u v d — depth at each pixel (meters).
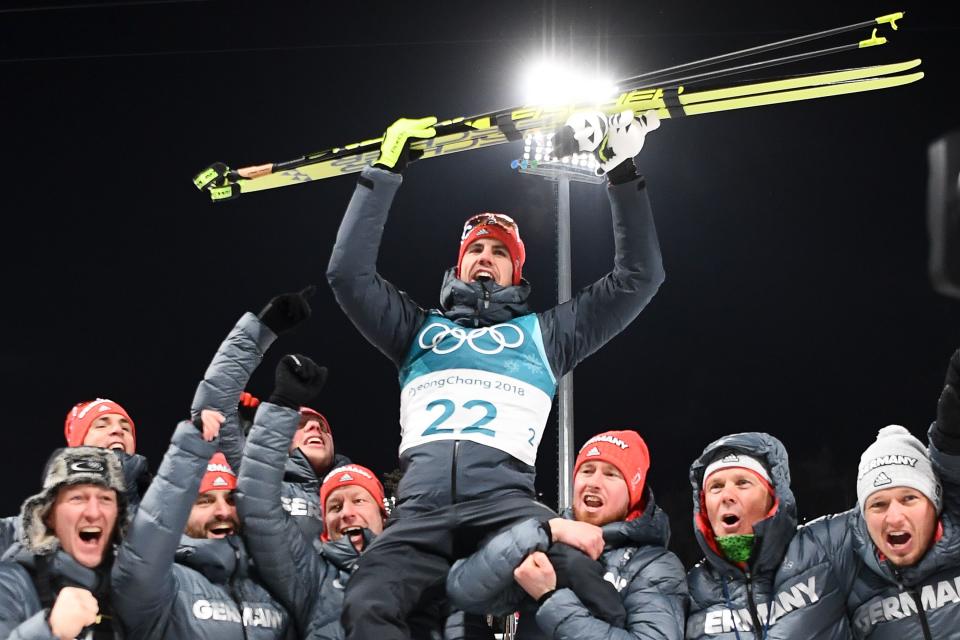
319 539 4.54
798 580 3.64
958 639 3.42
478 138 3.78
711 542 3.75
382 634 3.18
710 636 3.64
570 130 3.53
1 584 3.39
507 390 3.51
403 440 3.56
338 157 3.86
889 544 3.53
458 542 3.42
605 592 3.33
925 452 3.62
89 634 3.45
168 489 3.51
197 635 3.70
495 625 4.60
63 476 3.50
